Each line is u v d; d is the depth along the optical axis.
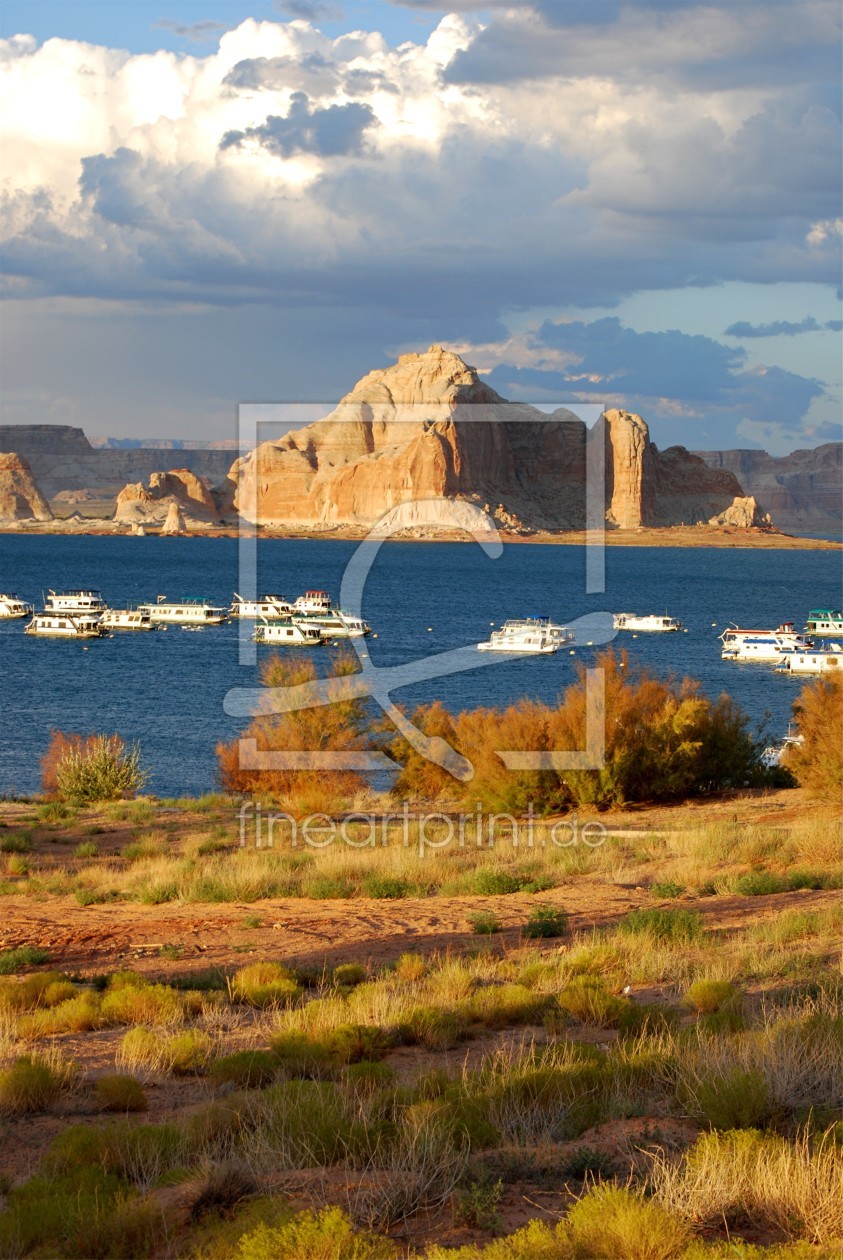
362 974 52.28
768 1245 20.53
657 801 123.12
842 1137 25.33
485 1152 26.31
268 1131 27.34
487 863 88.44
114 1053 39.78
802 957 48.88
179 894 78.62
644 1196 21.89
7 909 75.50
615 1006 41.41
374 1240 20.75
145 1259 21.66
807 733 123.31
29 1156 28.50
